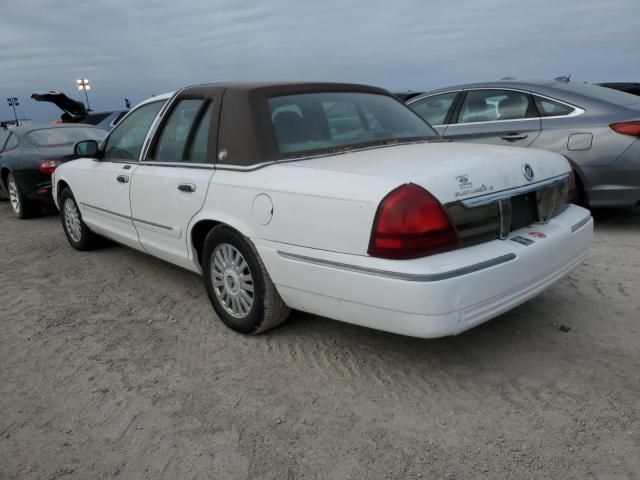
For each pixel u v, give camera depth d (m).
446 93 6.49
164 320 3.93
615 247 5.08
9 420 2.79
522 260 2.78
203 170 3.52
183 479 2.32
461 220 2.65
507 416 2.62
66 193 5.67
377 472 2.31
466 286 2.55
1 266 5.51
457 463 2.33
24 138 8.17
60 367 3.31
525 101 5.80
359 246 2.64
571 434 2.47
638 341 3.27
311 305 2.99
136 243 4.48
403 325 2.60
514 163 2.98
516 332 3.44
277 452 2.46
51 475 2.38
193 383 3.05
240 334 3.59
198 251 3.79
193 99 3.81
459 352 3.23
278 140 3.26
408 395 2.83
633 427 2.49
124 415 2.79
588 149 5.31
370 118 3.78
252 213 3.12
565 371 2.97
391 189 2.57
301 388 2.95
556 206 3.26
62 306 4.30
